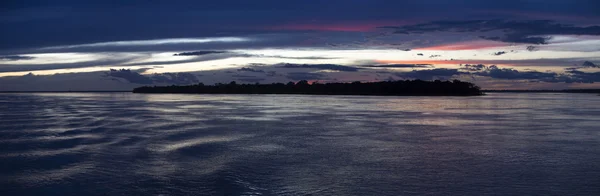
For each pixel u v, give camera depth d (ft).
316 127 86.07
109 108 164.14
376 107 161.79
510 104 194.90
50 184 41.04
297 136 71.97
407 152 55.83
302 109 148.97
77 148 59.67
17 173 45.27
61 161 50.78
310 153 55.36
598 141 64.90
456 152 55.67
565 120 101.96
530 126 87.40
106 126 88.89
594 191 37.40
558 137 69.72
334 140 66.95
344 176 43.04
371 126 87.76
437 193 37.11
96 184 40.83
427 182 40.55
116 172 45.19
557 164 47.88
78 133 76.74
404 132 77.05
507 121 99.14
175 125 90.68
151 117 113.80
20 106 191.52
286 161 50.29
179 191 38.47
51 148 59.98
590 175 42.75
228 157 52.85
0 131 80.84
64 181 41.96
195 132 77.82
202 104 196.65
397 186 39.29
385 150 57.41
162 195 37.42
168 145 62.08
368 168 46.39
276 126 88.33
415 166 47.19
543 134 73.72
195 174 44.16
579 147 59.26
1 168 47.39
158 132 77.77
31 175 44.39
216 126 88.53
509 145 61.26
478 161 49.75
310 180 41.63
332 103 201.57
